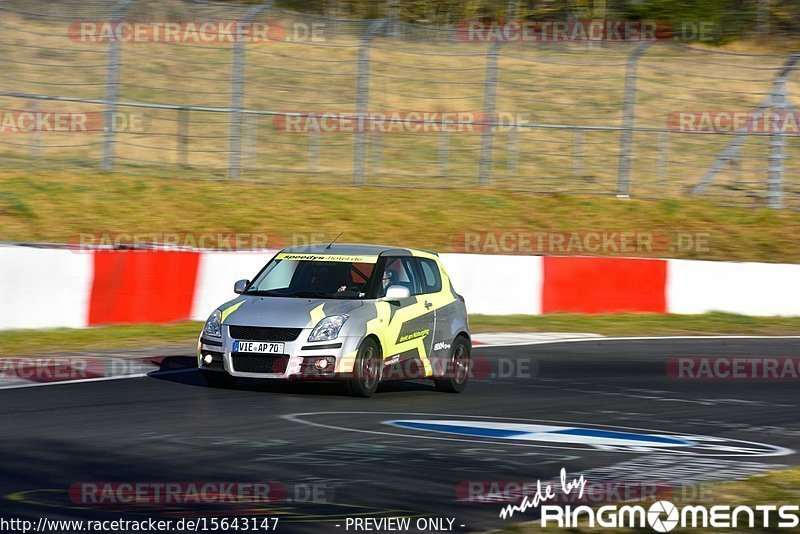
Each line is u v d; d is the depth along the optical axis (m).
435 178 86.56
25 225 67.75
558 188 86.94
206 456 25.84
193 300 55.59
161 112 93.06
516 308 62.28
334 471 24.50
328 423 30.98
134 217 71.75
